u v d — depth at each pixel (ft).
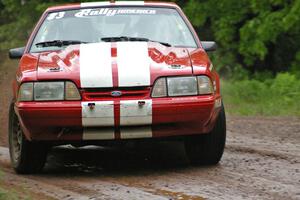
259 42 166.20
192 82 57.82
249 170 59.36
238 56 190.80
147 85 56.70
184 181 55.16
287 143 74.28
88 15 68.69
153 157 68.33
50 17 69.26
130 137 57.47
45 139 57.77
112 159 68.28
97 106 55.77
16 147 62.90
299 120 93.35
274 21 165.89
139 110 56.03
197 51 63.31
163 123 57.21
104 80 56.49
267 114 104.42
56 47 65.00
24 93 57.52
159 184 54.13
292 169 59.36
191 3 185.98
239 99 132.67
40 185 55.31
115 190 52.11
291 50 187.93
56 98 56.85
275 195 49.26
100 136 57.21
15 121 62.85
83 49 60.90
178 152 70.64
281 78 136.67
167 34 66.69
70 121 56.34
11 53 66.39
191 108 57.06
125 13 68.90
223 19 180.55
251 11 178.70
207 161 62.18
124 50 59.93
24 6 229.66
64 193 51.75
